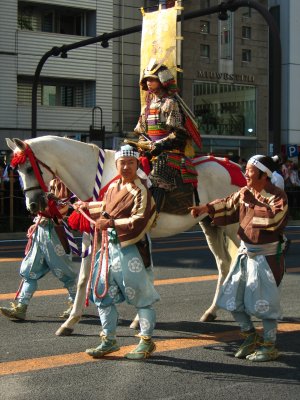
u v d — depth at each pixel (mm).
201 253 13766
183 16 16797
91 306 8586
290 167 25234
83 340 6879
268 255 5973
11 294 9242
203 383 5527
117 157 5859
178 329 7449
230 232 7762
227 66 36656
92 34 31906
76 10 31797
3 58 29516
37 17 31328
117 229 5777
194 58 35312
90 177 7121
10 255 13578
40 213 7422
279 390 5391
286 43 39562
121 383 5488
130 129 32781
